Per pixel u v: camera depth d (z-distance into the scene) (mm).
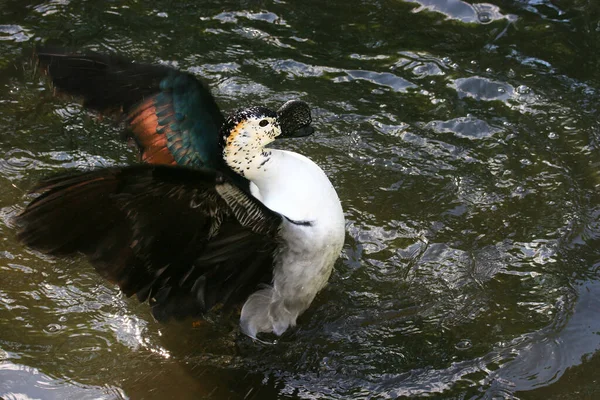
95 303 4141
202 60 5766
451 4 6219
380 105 5414
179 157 4047
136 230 3221
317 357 3857
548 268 4215
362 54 5828
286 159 3797
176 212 3201
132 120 4070
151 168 2879
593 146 5012
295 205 3697
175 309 3750
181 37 5973
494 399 3539
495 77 5570
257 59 5789
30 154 5035
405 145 5109
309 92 5508
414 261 4340
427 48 5859
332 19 6156
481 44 5867
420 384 3660
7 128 5234
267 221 3426
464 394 3578
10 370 3725
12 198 4727
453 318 3994
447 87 5523
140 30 6039
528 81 5531
